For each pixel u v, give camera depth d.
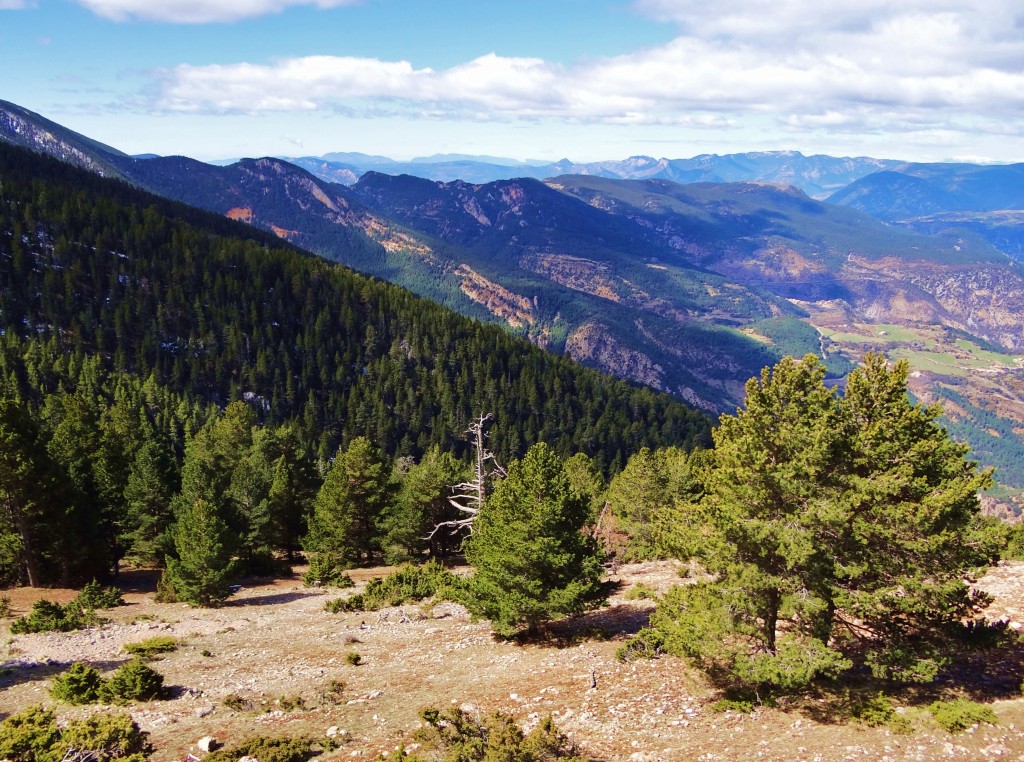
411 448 161.88
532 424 173.25
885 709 16.53
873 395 18.39
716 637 18.33
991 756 14.37
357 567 58.75
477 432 47.00
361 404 165.75
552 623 30.75
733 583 18.34
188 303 180.12
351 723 20.17
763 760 15.30
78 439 54.53
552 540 26.42
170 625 35.47
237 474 59.44
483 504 42.66
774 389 18.88
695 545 19.42
